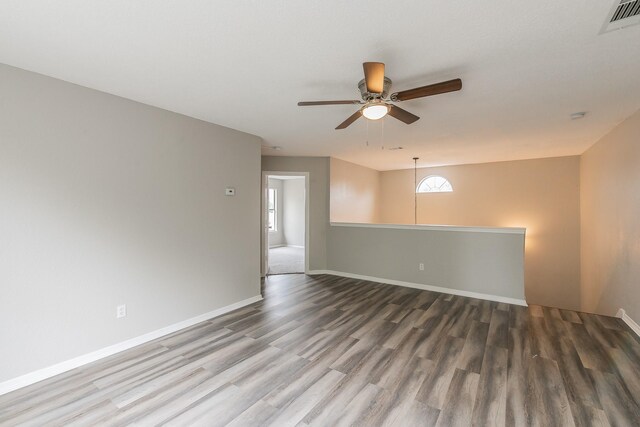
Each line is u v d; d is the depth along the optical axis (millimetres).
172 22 1595
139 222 2779
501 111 2977
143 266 2809
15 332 2092
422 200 7004
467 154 5293
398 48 1847
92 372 2273
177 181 3084
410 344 2697
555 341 2740
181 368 2318
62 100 2303
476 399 1918
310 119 3293
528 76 2213
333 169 5719
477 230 4168
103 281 2535
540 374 2193
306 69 2135
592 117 3158
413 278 4730
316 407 1852
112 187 2594
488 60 1985
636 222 2955
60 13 1512
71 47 1847
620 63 2018
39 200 2197
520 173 5832
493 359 2418
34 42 1787
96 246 2496
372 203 7219
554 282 5461
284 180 9992
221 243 3551
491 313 3506
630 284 3084
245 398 1945
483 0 1407
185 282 3164
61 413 1820
